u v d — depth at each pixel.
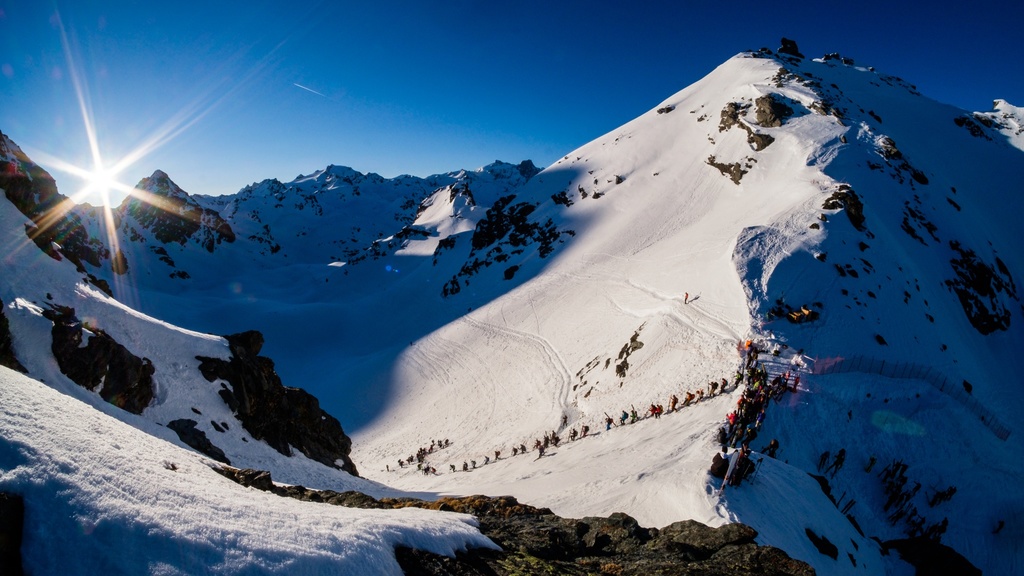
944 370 43.06
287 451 30.88
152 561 4.69
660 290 63.25
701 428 29.22
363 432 68.12
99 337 24.30
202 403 27.75
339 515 7.45
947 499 29.09
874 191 71.44
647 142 126.62
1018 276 75.38
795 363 36.59
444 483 38.47
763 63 124.88
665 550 10.88
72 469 5.16
